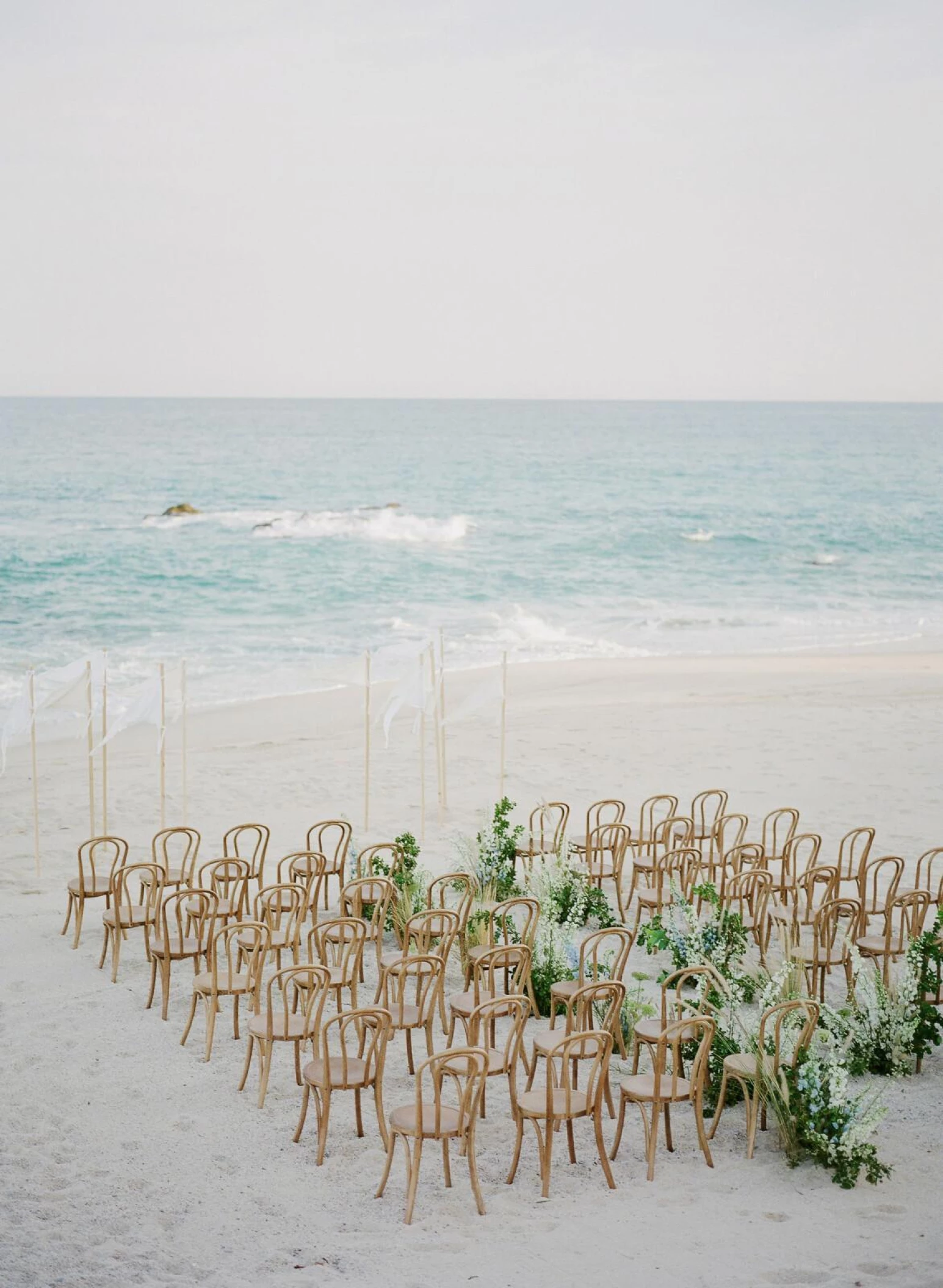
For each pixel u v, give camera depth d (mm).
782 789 15062
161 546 39750
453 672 22812
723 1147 6469
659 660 24172
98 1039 7914
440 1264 5262
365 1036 7512
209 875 11766
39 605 30047
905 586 34750
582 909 9656
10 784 15531
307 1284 5082
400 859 10695
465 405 185250
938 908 9289
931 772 15805
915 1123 6723
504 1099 7188
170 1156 6359
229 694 21234
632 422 127938
